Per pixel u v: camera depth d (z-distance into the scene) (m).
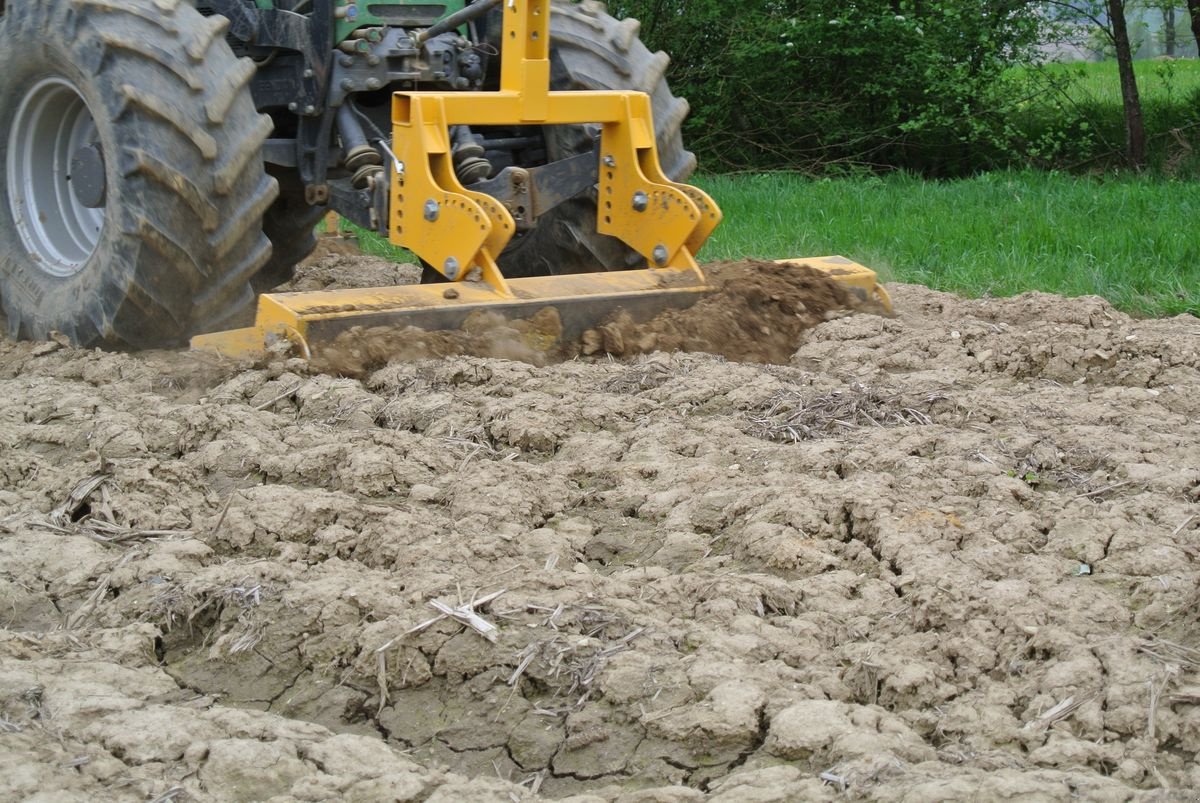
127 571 3.84
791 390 5.39
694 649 3.38
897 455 4.58
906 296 7.38
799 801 2.71
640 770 3.00
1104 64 25.97
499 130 7.11
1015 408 5.21
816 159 17.36
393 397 5.32
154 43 5.74
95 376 5.78
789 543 3.91
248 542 4.09
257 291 7.94
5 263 6.57
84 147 6.02
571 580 3.69
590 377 5.60
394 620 3.45
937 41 16.50
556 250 6.86
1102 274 8.12
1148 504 4.15
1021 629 3.38
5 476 4.60
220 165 5.76
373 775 2.89
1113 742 2.96
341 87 6.27
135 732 2.99
